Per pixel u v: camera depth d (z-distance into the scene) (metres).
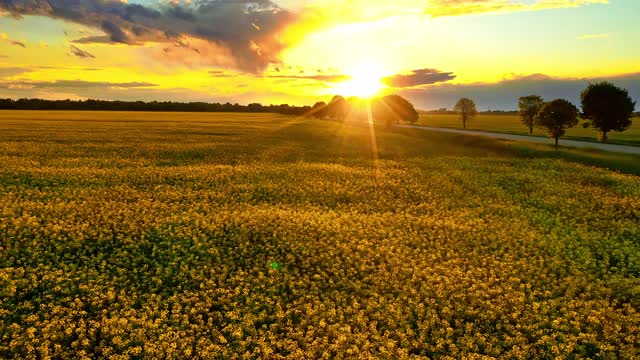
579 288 14.46
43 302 12.98
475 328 12.02
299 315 12.60
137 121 91.50
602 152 47.00
